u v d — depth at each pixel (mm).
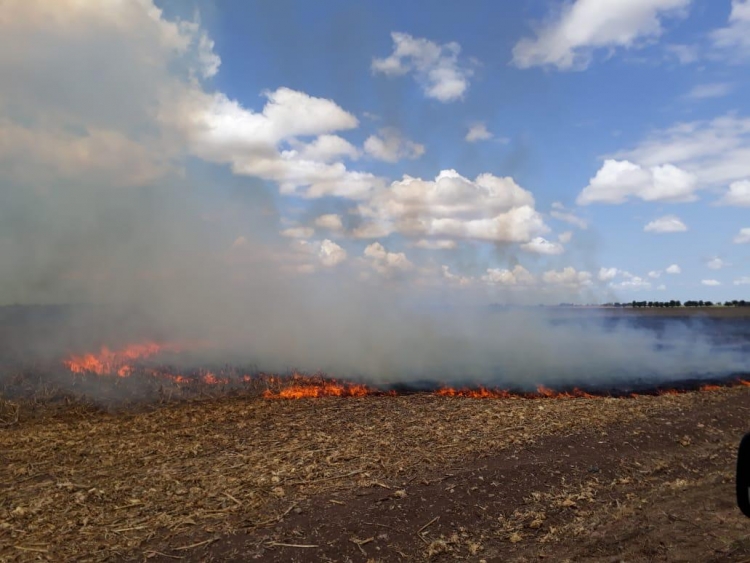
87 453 7262
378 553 4727
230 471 6465
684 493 6047
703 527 5121
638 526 5191
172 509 5434
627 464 6977
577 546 4871
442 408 9789
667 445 7785
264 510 5398
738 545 4668
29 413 9602
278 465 6648
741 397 10945
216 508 5449
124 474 6418
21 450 7414
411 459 6855
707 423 8844
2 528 5027
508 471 6469
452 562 4641
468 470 6473
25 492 5891
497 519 5402
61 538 4855
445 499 5707
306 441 7672
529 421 8750
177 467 6641
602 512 5602
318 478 6219
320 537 4922
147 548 4695
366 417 9086
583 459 7023
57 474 6445
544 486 6176
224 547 4727
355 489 5902
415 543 4910
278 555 4629
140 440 7867
